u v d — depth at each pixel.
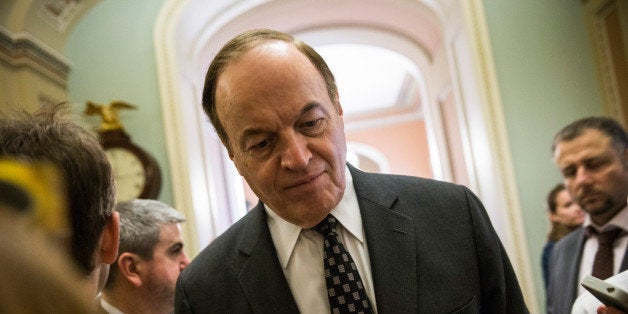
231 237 1.11
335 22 4.98
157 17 3.58
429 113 5.68
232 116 0.86
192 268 1.09
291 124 0.85
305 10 4.65
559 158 1.71
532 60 3.23
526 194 3.13
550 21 3.26
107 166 0.73
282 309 0.95
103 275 0.84
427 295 0.93
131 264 1.50
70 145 0.64
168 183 3.41
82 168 0.64
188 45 3.99
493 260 1.00
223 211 5.13
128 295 1.50
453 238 1.00
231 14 4.16
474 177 3.78
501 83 3.23
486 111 3.21
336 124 0.91
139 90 3.52
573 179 1.65
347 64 7.25
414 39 5.26
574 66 3.21
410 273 0.94
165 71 3.52
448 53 4.02
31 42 3.10
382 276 0.93
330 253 0.95
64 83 3.46
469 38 3.29
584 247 1.74
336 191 0.90
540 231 3.10
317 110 0.86
